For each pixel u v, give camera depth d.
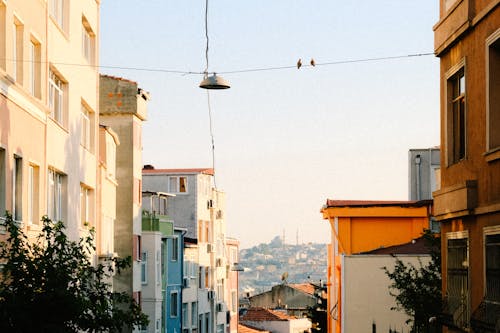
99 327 21.69
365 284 38.09
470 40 21.22
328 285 49.03
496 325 18.31
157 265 61.22
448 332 23.05
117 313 22.12
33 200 28.17
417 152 52.03
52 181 32.47
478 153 20.66
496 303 19.42
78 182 36.22
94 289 23.45
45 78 29.05
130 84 55.16
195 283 77.25
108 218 45.62
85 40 39.53
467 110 21.48
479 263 20.59
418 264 37.31
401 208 43.75
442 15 23.38
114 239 54.03
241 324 112.06
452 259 22.95
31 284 20.09
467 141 21.53
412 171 51.88
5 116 24.47
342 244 44.31
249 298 126.00
